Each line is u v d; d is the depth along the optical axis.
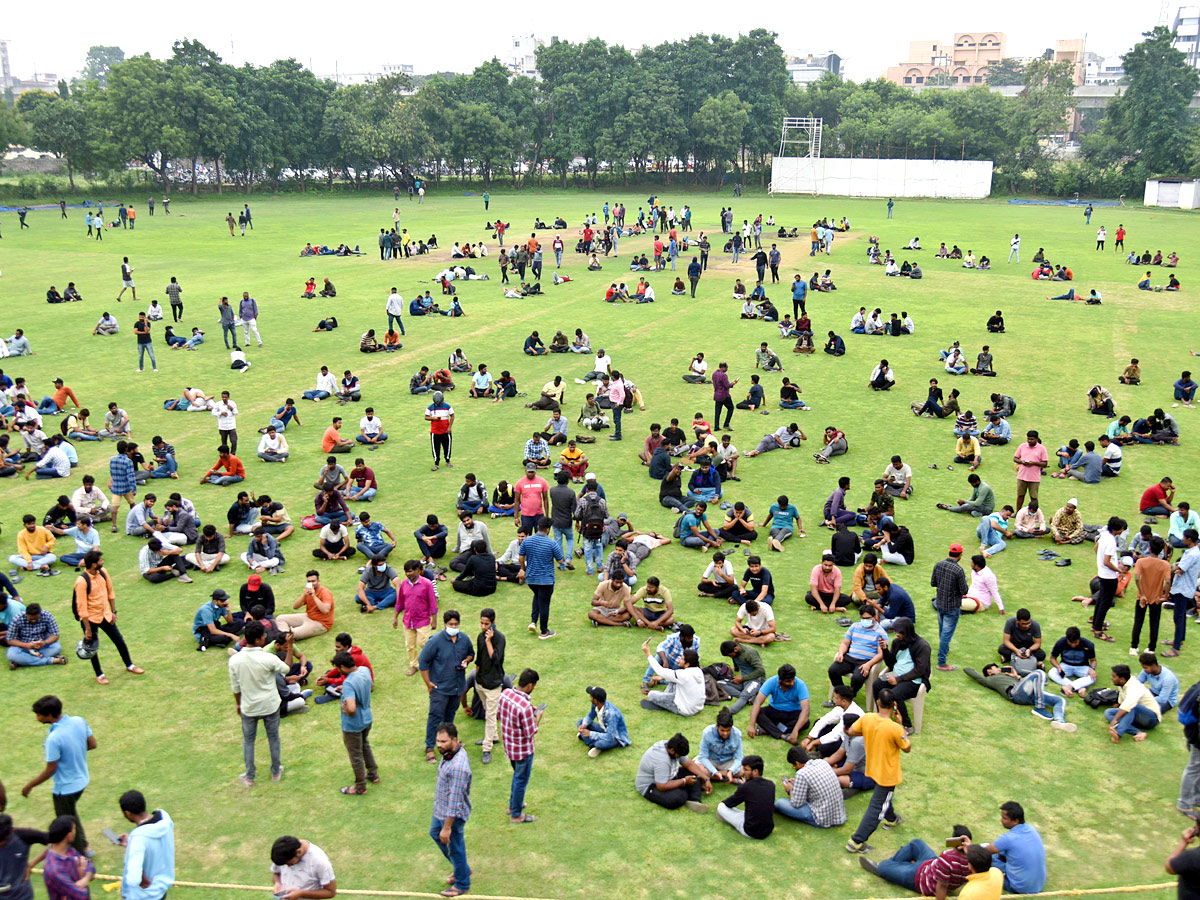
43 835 8.38
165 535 17.73
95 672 13.17
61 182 106.06
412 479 21.97
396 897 8.94
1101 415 26.94
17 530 18.64
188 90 101.44
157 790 10.67
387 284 48.34
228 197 107.69
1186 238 69.25
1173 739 11.92
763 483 21.88
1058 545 18.39
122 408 27.42
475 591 16.03
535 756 11.48
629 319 40.31
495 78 120.12
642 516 19.72
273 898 8.89
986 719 12.38
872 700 12.24
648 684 13.00
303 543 18.36
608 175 134.75
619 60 122.56
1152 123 109.50
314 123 116.12
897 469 20.95
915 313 41.69
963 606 15.54
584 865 9.47
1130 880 9.23
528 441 24.06
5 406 24.78
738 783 10.88
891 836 9.97
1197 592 15.21
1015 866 9.01
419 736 11.88
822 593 15.52
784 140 122.25
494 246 62.62
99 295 44.81
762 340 36.53
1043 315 41.16
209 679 13.27
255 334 35.22
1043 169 119.38
